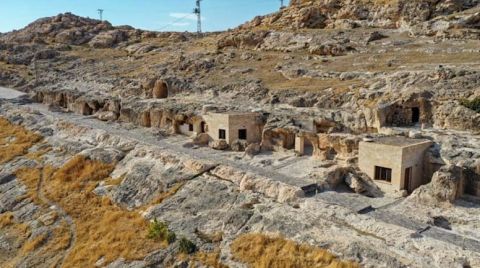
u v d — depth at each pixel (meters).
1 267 36.34
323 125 46.19
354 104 47.72
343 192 35.09
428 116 42.75
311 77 61.06
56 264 34.47
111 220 38.00
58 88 88.38
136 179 43.41
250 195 35.25
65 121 66.44
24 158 56.97
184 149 48.59
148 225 35.31
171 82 71.25
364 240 26.66
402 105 43.50
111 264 31.83
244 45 89.12
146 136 55.53
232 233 31.22
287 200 33.22
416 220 29.11
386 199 33.81
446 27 69.31
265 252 28.20
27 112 77.25
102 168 48.19
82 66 111.31
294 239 28.33
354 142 40.03
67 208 42.28
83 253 34.28
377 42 71.50
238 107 55.59
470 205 31.75
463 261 23.33
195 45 107.62
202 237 31.86
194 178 40.66
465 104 40.56
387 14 81.69
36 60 119.31
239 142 48.38
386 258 24.59
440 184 31.94
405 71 50.53
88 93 79.88
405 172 35.06
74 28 151.00
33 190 47.66
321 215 30.36
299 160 43.03
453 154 35.00
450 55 57.03
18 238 39.78
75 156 51.47
